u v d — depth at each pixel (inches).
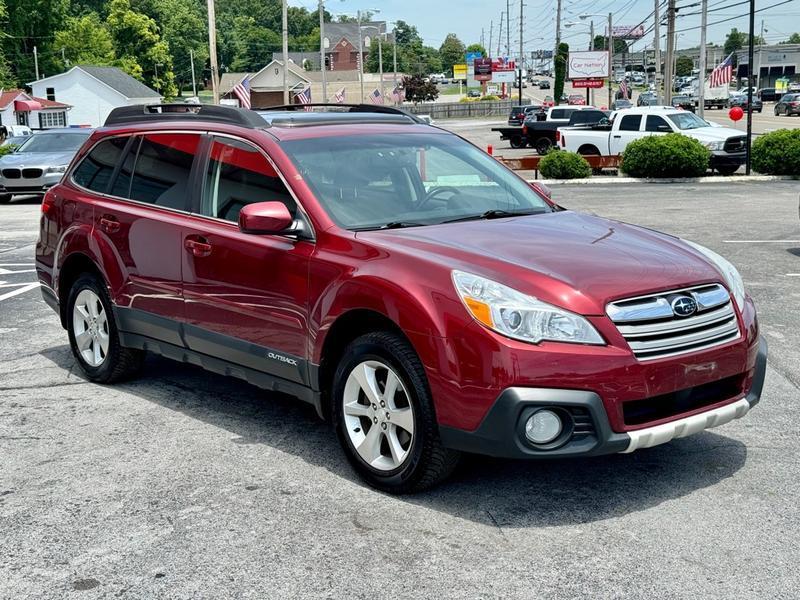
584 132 1188.5
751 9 998.4
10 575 145.3
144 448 202.2
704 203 746.8
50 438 210.1
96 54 4650.6
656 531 156.6
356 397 178.7
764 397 233.3
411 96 4630.9
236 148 211.5
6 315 349.4
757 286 376.8
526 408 152.8
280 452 198.5
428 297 162.1
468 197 208.1
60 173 865.5
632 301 160.1
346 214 189.8
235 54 6811.0
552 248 174.2
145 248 226.8
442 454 164.9
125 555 151.4
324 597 136.4
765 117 2479.1
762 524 158.7
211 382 254.5
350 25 6151.6
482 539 154.4
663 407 162.9
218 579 142.7
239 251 200.1
